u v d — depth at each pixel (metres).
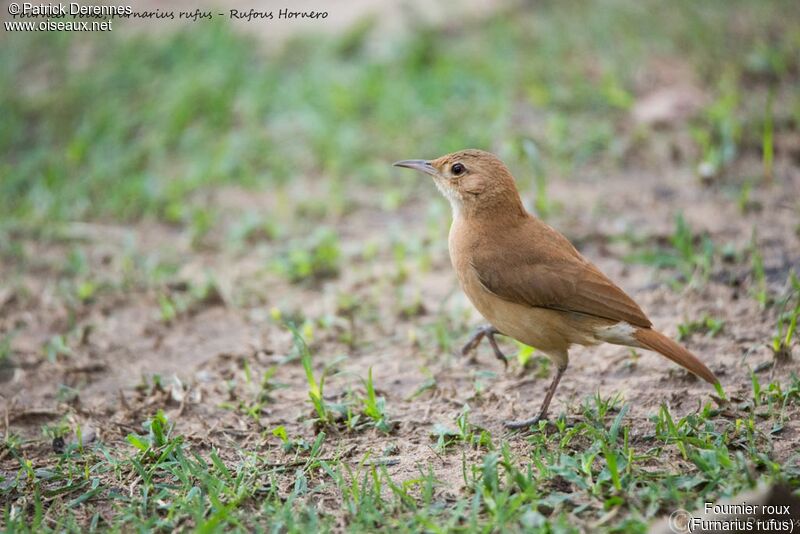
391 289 13.09
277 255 14.19
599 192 15.05
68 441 10.07
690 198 14.59
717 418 9.48
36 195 15.98
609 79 17.50
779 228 13.44
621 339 9.51
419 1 21.98
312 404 10.45
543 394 10.42
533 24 20.69
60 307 13.16
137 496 8.87
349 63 19.97
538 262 9.77
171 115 18.25
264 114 18.36
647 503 8.12
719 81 17.39
